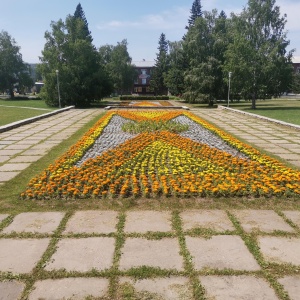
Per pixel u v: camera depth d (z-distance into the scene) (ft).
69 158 23.65
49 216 14.02
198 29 105.09
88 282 9.51
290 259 10.69
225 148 29.09
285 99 149.59
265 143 33.04
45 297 8.87
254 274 9.87
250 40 88.94
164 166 21.57
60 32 104.37
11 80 160.86
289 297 8.82
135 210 14.61
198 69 101.76
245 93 89.30
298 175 19.13
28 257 10.84
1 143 32.65
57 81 97.71
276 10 88.17
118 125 45.32
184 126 41.47
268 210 14.65
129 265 10.35
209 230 12.71
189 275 9.82
